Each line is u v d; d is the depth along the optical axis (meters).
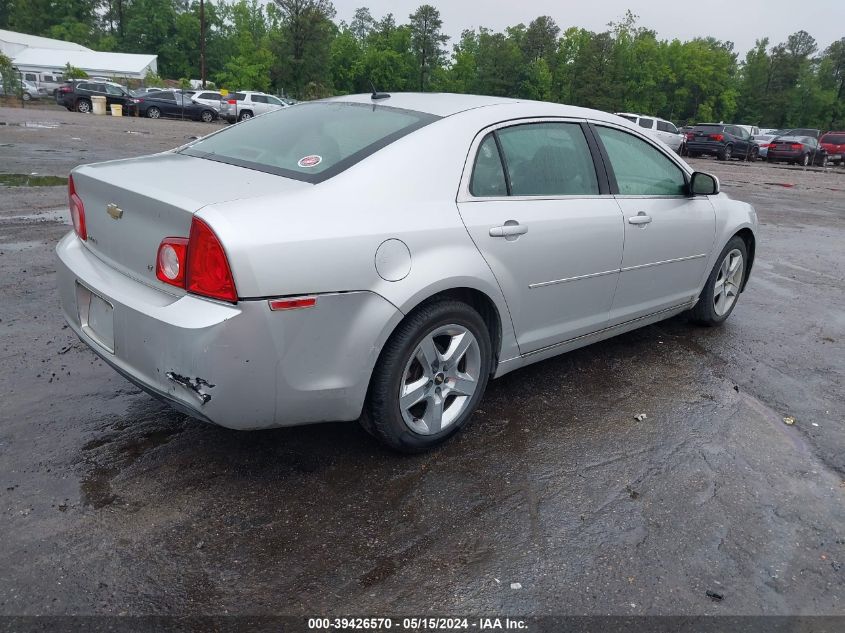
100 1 108.69
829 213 13.46
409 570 2.48
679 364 4.58
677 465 3.28
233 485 2.92
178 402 2.62
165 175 2.97
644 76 76.88
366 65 75.88
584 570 2.52
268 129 3.55
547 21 82.25
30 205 8.45
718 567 2.58
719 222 4.89
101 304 2.92
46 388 3.68
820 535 2.81
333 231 2.67
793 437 3.64
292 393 2.68
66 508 2.71
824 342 5.22
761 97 92.94
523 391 4.04
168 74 101.50
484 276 3.17
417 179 3.04
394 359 2.93
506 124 3.49
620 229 3.95
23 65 60.25
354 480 3.01
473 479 3.07
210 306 2.48
